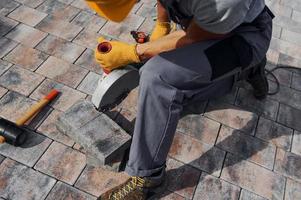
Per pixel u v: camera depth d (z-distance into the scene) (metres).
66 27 3.10
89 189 2.16
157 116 1.91
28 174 2.16
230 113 2.73
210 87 2.21
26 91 2.58
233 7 1.71
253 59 2.08
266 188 2.34
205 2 1.71
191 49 1.97
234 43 2.00
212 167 2.38
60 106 2.54
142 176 2.04
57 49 2.90
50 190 2.12
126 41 3.10
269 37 2.17
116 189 2.11
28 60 2.78
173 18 2.10
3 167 2.17
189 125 2.59
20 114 2.44
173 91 1.89
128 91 2.52
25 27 3.02
